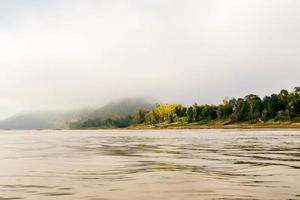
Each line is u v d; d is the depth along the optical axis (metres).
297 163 32.50
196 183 20.95
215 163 32.97
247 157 39.03
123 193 17.97
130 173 26.39
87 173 26.77
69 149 58.56
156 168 29.48
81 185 20.77
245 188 19.11
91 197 17.06
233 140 82.75
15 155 45.34
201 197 16.70
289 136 102.50
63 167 31.06
